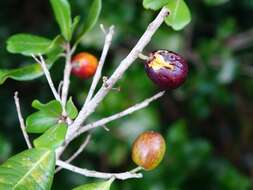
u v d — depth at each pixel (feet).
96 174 0.62
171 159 1.41
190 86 1.51
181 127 1.44
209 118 1.69
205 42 1.48
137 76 1.36
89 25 0.76
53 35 1.47
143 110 1.37
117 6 1.37
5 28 1.47
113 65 1.40
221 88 1.52
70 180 1.43
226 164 1.56
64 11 0.76
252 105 1.69
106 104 1.34
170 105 1.61
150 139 0.63
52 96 1.46
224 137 1.71
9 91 1.46
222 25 1.49
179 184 1.41
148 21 1.38
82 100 1.36
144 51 1.36
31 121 0.64
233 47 1.53
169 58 0.63
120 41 1.38
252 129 1.70
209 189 1.54
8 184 0.58
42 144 0.60
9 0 1.49
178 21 0.67
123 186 1.38
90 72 0.76
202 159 1.44
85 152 1.45
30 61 1.40
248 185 1.53
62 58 1.34
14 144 1.44
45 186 0.59
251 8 1.61
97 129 1.36
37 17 1.49
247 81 1.64
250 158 1.71
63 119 0.64
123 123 1.36
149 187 1.38
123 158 1.46
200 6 1.55
